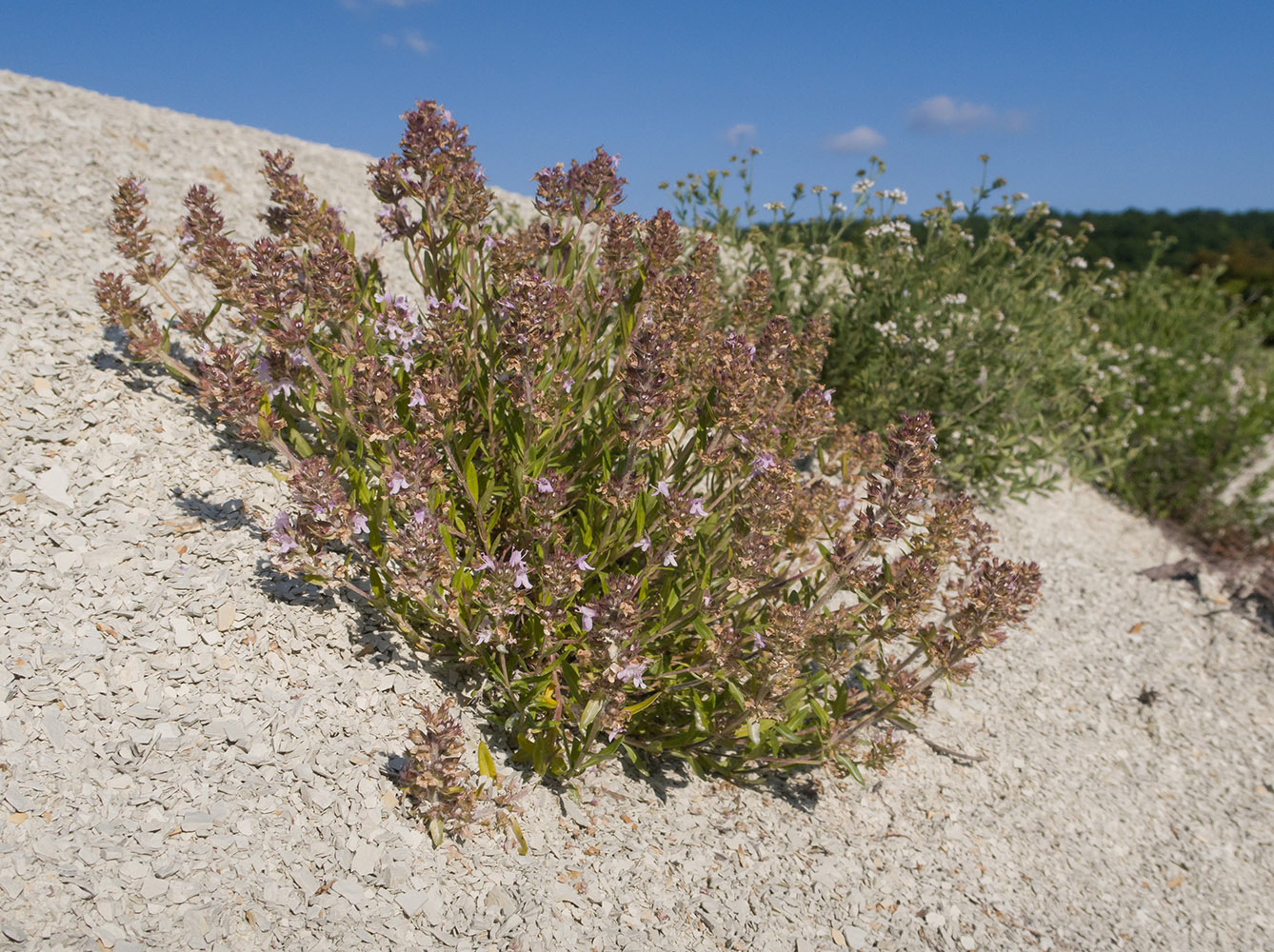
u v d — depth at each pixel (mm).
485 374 3777
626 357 3510
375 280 4305
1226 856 4621
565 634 3539
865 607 3828
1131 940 3783
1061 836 4410
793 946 3141
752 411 3363
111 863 2555
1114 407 8602
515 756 3469
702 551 3631
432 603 3418
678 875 3318
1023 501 6996
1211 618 6773
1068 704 5520
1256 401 9766
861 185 6633
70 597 3256
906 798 4309
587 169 3785
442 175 3641
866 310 6637
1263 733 5680
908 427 3428
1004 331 6605
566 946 2812
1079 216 26906
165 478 3910
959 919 3572
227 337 4926
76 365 4320
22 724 2832
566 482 3693
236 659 3264
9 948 2268
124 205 4148
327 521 3316
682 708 3920
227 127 8195
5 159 5789
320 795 2961
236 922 2529
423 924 2742
